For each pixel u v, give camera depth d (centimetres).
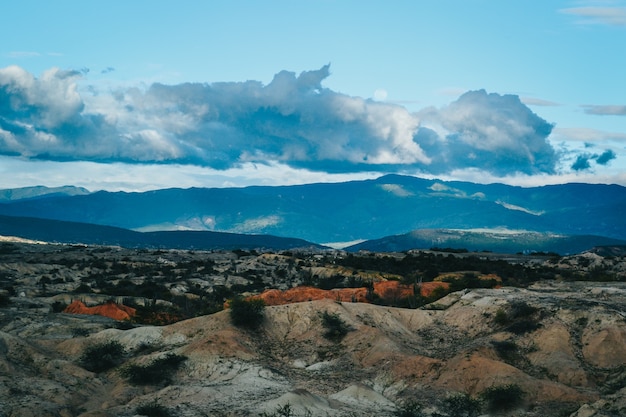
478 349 7919
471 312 9019
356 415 6669
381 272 18588
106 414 6338
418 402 7100
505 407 6869
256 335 8712
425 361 7700
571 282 10800
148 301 13538
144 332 8794
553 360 7656
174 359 7938
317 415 6562
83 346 8519
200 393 7100
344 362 8081
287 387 7431
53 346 8562
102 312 12306
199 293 16600
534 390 7019
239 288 17362
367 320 9025
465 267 19250
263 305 9081
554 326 8156
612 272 18038
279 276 19700
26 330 9519
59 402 6838
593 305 8462
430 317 9269
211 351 8081
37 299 13438
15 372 7344
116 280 18975
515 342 8112
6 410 6372
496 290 9919
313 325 8888
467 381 7319
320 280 17588
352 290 13438
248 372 7775
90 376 7681
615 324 7938
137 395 7319
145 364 7906
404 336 8856
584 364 7638
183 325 8906
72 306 12650
